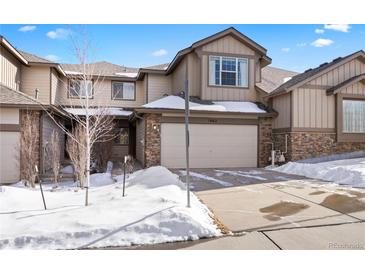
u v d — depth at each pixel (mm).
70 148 10961
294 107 13258
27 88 16141
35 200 6820
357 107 14148
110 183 9992
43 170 12211
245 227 4965
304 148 13344
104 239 4301
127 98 20219
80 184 9430
